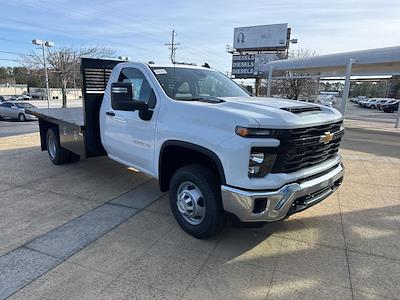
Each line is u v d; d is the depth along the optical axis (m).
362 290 2.75
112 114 4.68
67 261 3.12
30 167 6.53
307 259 3.23
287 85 39.22
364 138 11.76
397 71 16.98
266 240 3.59
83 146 5.25
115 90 3.73
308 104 3.70
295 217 4.23
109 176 5.92
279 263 3.15
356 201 4.86
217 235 3.63
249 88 5.18
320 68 16.27
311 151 3.22
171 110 3.64
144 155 4.12
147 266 3.06
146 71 4.18
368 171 6.69
